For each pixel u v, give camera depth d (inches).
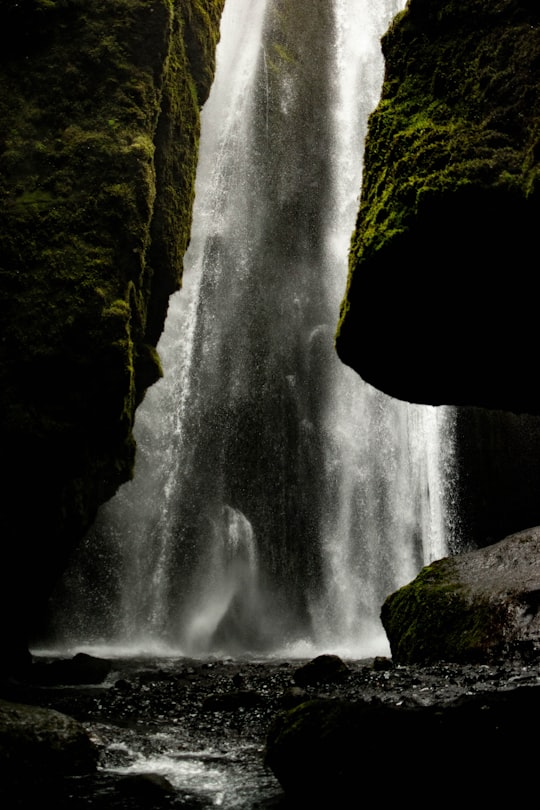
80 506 315.6
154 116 343.3
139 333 329.7
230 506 566.9
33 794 153.8
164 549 528.4
